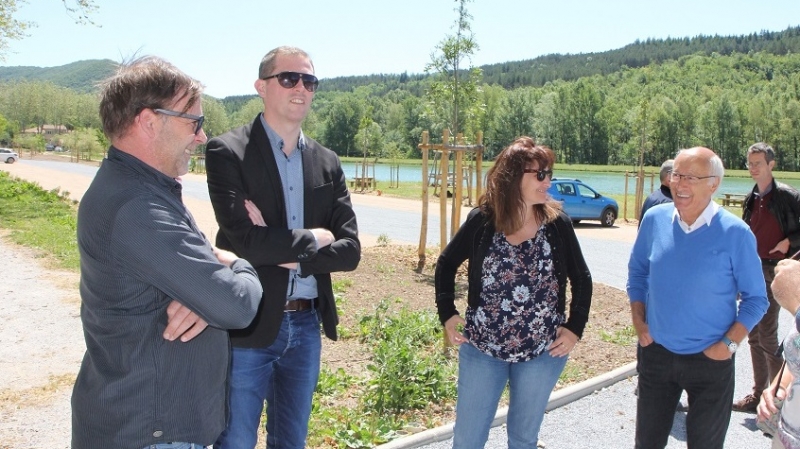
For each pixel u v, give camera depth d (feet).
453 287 11.23
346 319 23.03
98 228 6.12
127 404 6.36
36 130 432.25
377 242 44.37
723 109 300.81
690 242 10.85
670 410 11.39
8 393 16.60
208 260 6.44
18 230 46.09
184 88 6.55
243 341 9.32
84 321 6.50
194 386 6.68
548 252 10.45
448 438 14.24
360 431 13.80
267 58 9.86
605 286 31.04
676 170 10.80
